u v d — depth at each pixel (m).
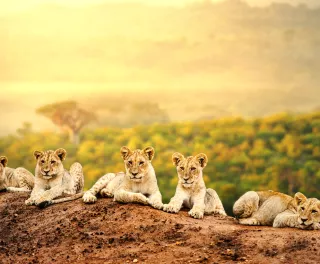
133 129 77.12
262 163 68.69
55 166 19.86
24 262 15.74
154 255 15.20
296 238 15.23
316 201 16.16
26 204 19.56
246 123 79.19
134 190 18.44
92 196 18.72
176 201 17.88
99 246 16.00
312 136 72.69
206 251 15.12
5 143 73.38
